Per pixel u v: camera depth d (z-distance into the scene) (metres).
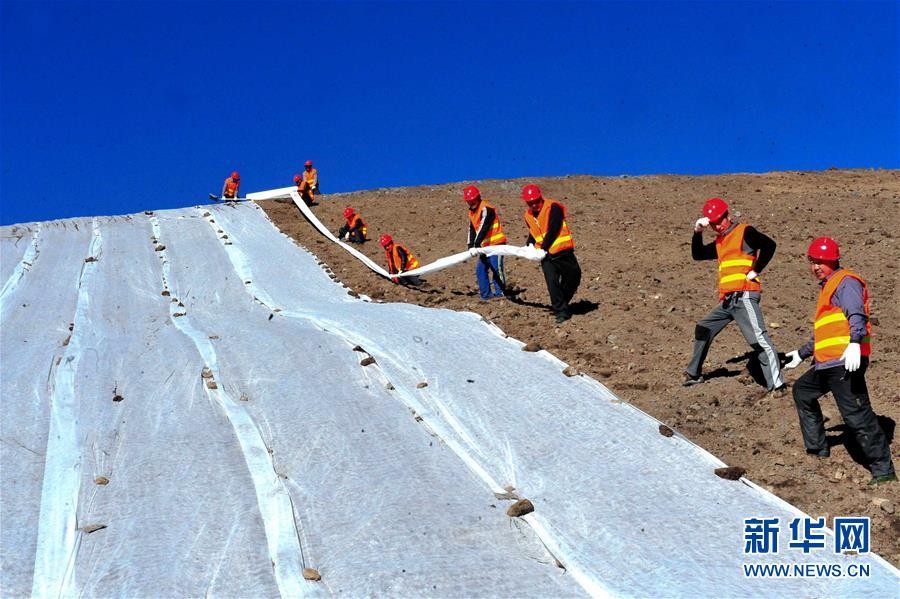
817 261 6.27
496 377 8.45
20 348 10.45
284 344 9.70
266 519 5.90
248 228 18.09
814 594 4.93
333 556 5.47
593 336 9.88
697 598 4.88
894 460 6.49
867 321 6.08
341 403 7.91
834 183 21.70
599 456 6.72
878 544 5.54
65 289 13.77
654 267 13.42
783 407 7.49
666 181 22.19
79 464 6.82
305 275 14.35
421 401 7.91
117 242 16.89
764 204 18.39
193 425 7.55
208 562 5.42
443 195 21.67
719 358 8.91
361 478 6.45
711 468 6.45
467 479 6.43
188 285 14.04
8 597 5.14
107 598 5.09
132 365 9.34
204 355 9.47
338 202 21.31
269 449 7.05
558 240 10.38
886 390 7.60
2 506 6.21
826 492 6.18
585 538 5.58
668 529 5.65
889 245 13.96
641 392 8.16
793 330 9.73
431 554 5.38
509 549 5.48
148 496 6.30
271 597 5.06
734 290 7.75
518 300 12.01
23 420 7.86
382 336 9.75
